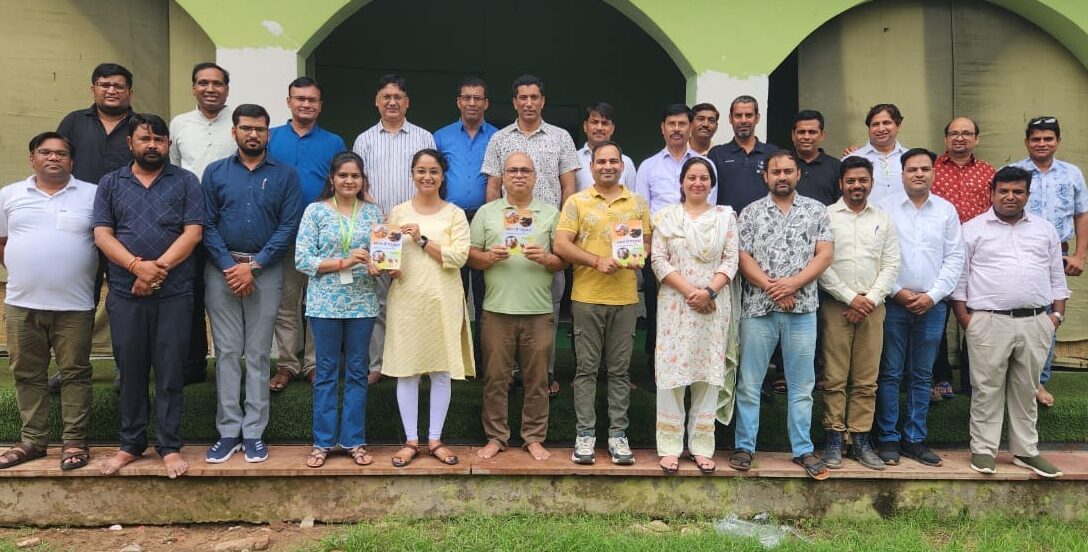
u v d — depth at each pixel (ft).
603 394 14.55
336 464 12.50
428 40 25.29
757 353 12.88
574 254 12.64
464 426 13.94
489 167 14.32
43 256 11.84
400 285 12.53
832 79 18.31
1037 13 18.04
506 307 12.86
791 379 13.09
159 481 12.19
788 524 12.91
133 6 16.65
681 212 12.84
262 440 13.44
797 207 12.82
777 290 12.49
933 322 13.41
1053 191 15.52
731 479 12.92
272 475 12.22
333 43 24.76
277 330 14.52
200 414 13.46
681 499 12.91
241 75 16.10
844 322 13.05
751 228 12.92
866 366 13.12
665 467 12.67
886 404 13.55
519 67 25.80
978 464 13.10
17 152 16.47
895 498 13.09
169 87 16.84
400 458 12.53
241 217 12.41
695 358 12.54
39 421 12.44
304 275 14.56
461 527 11.96
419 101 25.38
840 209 13.19
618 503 12.84
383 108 14.25
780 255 12.63
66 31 16.49
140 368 12.12
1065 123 18.57
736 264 12.62
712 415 12.96
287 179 12.76
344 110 24.94
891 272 12.90
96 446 13.14
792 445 13.24
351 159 12.53
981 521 12.89
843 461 13.37
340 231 12.42
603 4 25.96
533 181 12.92
